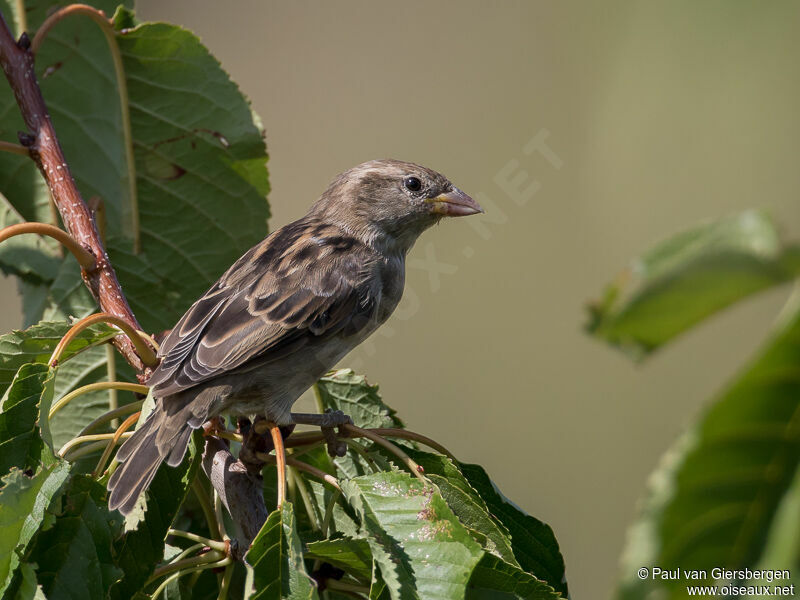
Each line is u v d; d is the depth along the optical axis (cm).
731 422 202
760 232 195
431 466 595
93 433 744
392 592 485
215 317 767
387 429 604
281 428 716
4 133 842
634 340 216
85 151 845
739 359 1433
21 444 525
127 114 821
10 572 476
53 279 826
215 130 820
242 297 788
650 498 209
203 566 573
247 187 834
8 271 823
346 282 850
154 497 584
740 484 203
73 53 847
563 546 1361
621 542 1341
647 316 209
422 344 1387
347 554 529
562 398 1392
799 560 196
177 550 613
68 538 527
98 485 541
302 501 667
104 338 630
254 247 841
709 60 1537
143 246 831
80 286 783
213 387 738
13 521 485
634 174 1491
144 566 559
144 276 808
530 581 516
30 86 690
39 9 846
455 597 482
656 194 1467
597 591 1327
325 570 581
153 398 614
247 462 590
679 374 1431
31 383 535
